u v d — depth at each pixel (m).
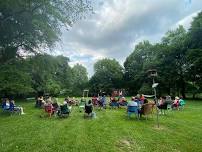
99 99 21.84
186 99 41.06
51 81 47.25
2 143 8.91
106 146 8.42
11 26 18.36
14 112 19.17
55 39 20.31
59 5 17.72
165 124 12.73
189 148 8.16
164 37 50.91
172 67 46.28
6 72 21.14
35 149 8.12
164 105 16.84
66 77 66.81
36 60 23.88
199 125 12.44
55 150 8.01
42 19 17.67
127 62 71.69
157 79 48.31
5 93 33.66
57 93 49.34
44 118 15.65
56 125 12.76
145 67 54.25
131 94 66.31
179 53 45.75
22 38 20.28
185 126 12.13
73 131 11.03
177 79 46.25
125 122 13.50
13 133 10.72
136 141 9.09
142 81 57.81
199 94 47.00
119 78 73.19
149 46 65.69
